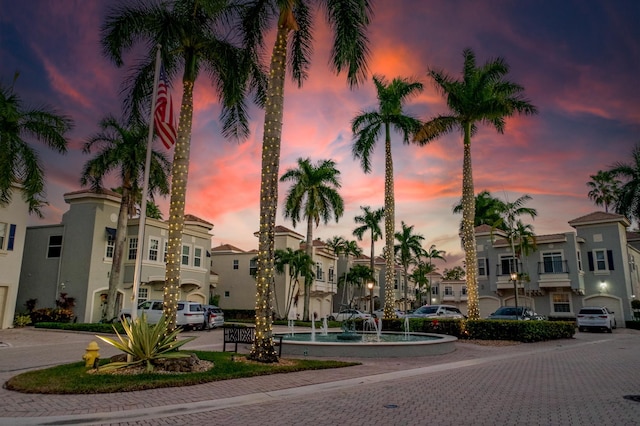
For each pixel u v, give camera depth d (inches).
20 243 1013.8
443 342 630.5
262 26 602.5
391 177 1019.3
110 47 577.0
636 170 1390.3
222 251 1812.3
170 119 480.4
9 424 245.0
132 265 1184.8
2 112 782.5
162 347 413.1
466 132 919.0
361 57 537.0
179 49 596.7
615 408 294.0
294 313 1662.2
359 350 569.9
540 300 1520.7
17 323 1008.9
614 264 1413.6
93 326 892.6
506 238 1521.9
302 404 303.9
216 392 333.4
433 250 2743.6
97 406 284.7
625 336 1023.0
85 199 1171.3
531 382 398.0
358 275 2065.7
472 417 269.1
